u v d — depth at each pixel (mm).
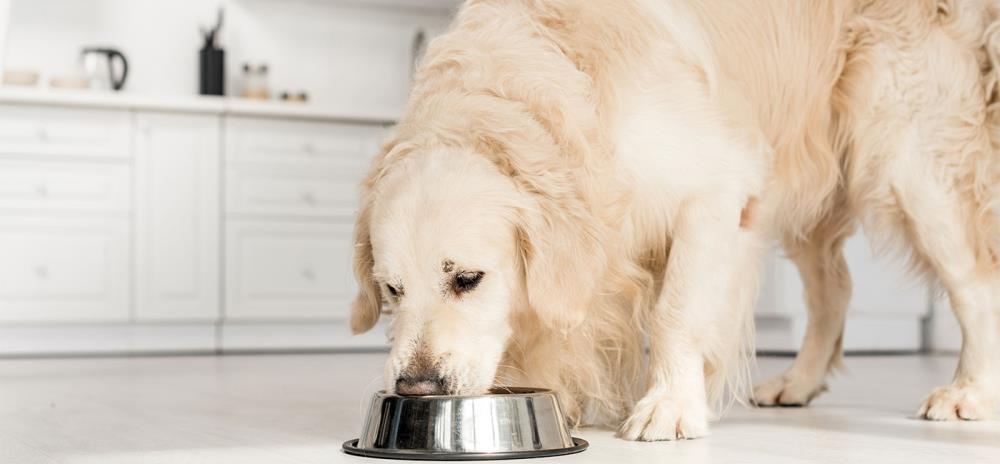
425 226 1853
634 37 2057
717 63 2184
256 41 6156
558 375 2178
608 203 1979
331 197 5457
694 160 2055
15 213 4973
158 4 5930
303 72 6250
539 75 1992
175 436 2113
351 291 5488
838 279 2719
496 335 1931
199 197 5250
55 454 1882
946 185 2396
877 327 5125
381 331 5586
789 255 2746
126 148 5137
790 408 2629
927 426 2215
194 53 5992
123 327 5191
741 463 1690
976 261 2408
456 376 1829
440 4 6441
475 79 2008
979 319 2391
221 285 5293
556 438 1809
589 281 1940
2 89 4891
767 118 2338
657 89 2035
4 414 2545
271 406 2707
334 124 5465
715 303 2100
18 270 4984
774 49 2328
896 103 2398
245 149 5324
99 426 2293
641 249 2145
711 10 2248
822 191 2484
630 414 2254
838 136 2479
